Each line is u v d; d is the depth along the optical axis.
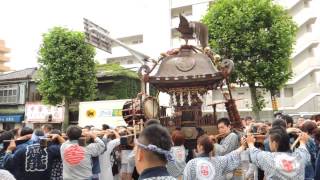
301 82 31.72
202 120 8.31
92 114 21.42
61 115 29.86
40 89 25.34
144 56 18.56
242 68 18.25
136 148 2.50
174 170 5.86
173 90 8.57
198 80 8.09
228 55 18.70
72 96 25.00
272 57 18.31
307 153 4.60
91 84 25.53
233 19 18.58
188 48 8.76
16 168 5.73
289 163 4.29
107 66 31.36
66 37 24.78
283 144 4.48
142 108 8.29
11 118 32.94
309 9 31.23
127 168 7.75
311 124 6.26
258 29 18.48
